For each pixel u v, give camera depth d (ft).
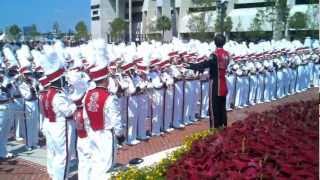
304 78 68.44
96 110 24.29
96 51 29.96
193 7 154.81
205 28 143.95
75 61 40.01
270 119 23.40
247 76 55.31
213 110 32.81
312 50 70.74
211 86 32.81
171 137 40.04
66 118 26.43
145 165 21.44
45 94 26.55
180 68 43.83
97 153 24.70
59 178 26.73
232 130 20.76
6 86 34.47
